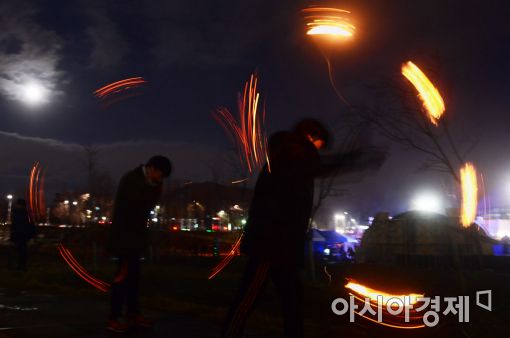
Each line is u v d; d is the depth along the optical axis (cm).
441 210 2189
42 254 2322
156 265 1947
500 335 679
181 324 586
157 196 573
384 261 2317
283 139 428
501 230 3219
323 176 425
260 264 420
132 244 557
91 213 3186
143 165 569
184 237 2908
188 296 1009
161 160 561
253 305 424
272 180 424
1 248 2895
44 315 615
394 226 2331
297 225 420
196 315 654
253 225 425
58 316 610
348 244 3039
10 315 614
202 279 1391
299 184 421
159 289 1138
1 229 3903
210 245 2834
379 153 430
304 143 428
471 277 1464
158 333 538
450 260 1973
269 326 615
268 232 416
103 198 3175
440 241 2111
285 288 425
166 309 705
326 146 450
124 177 565
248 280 424
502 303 956
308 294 1032
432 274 1561
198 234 3028
